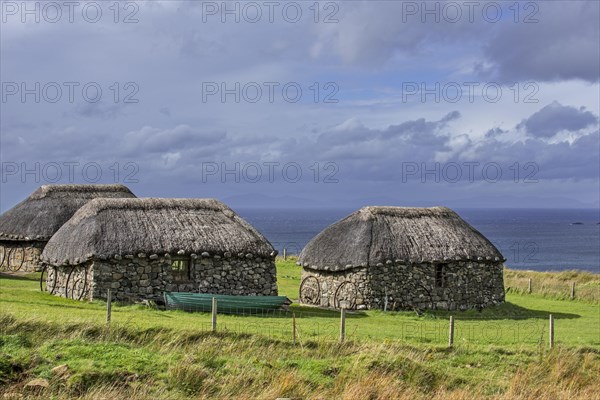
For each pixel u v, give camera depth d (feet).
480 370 80.79
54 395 63.00
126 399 62.80
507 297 162.71
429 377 75.66
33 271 161.89
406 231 137.80
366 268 131.64
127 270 119.44
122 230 122.01
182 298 111.24
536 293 168.55
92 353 71.31
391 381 72.23
